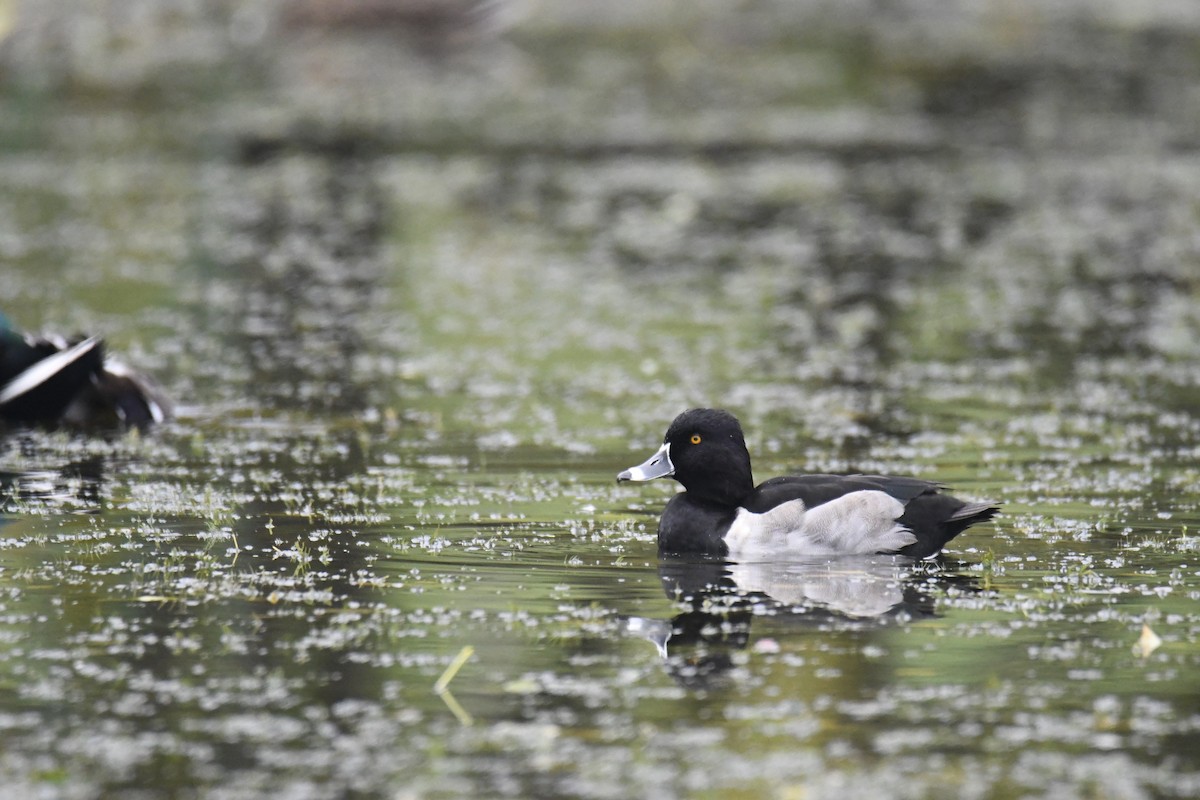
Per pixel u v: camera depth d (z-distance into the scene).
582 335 20.42
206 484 13.55
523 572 11.13
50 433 15.55
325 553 11.55
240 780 7.79
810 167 33.19
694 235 27.17
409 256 25.44
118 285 22.86
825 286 23.31
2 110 38.16
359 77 40.50
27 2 38.50
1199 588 10.81
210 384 17.61
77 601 10.38
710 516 11.70
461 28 40.69
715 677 9.09
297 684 8.97
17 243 25.75
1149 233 26.98
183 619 10.03
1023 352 19.39
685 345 19.84
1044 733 8.35
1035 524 12.44
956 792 7.68
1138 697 8.83
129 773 7.87
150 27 40.00
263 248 25.80
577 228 27.77
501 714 8.55
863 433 15.59
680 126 37.75
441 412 16.45
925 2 51.47
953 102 40.41
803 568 11.30
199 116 38.34
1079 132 36.84
